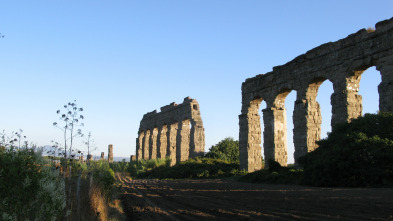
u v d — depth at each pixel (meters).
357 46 29.23
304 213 11.94
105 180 17.89
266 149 38.53
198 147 56.19
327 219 10.67
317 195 17.22
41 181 8.20
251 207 14.18
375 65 28.11
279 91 37.69
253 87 42.31
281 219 11.06
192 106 58.16
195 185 28.95
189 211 13.88
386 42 26.81
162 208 15.41
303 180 25.44
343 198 15.38
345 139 23.14
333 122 30.34
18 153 8.16
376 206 12.71
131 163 67.12
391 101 25.73
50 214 8.19
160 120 68.56
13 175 7.84
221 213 12.95
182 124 60.16
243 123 43.00
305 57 34.66
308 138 32.78
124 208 16.34
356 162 21.67
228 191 22.02
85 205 12.96
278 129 38.00
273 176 29.97
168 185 30.12
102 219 12.30
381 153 20.56
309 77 33.72
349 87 29.75
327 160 22.80
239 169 42.75
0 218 7.66
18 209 7.95
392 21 26.58
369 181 20.77
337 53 30.97
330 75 31.41
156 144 71.56
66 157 15.29
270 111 38.47
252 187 24.97
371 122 23.41
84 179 19.09
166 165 56.09
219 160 52.00
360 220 10.27
